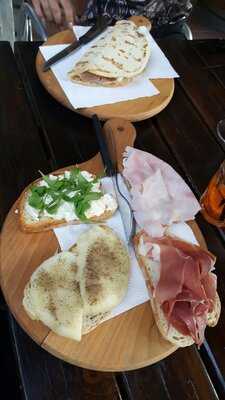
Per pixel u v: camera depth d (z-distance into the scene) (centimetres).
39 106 102
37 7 150
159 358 66
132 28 119
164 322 67
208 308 68
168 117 107
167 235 78
